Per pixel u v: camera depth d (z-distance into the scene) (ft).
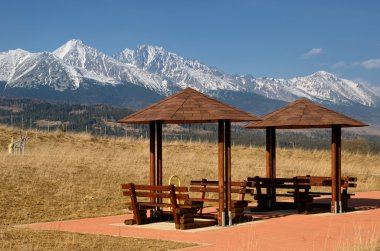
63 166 95.96
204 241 50.62
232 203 63.52
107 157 115.44
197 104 61.57
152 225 60.44
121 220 64.34
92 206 73.56
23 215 65.10
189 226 58.18
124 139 150.92
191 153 134.72
